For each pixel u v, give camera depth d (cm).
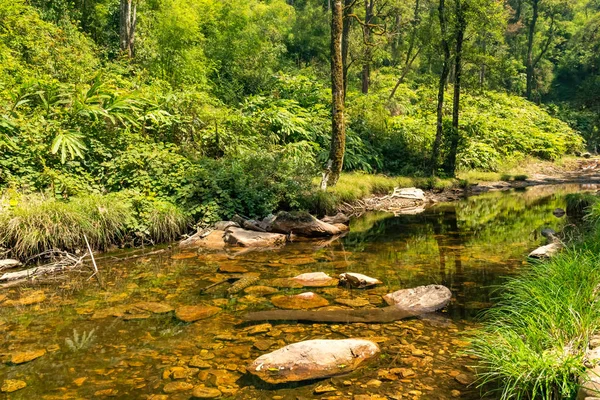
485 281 591
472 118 2395
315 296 527
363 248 815
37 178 816
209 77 2020
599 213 745
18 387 337
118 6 2078
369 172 1645
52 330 445
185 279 614
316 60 3309
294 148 1382
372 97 2178
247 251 788
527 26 5012
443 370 350
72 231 729
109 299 534
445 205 1385
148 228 820
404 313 474
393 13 2147
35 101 998
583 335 326
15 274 620
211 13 2288
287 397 315
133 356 385
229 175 1001
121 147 972
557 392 286
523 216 1148
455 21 1642
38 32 1279
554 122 3019
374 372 348
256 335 425
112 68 1424
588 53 4991
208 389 329
